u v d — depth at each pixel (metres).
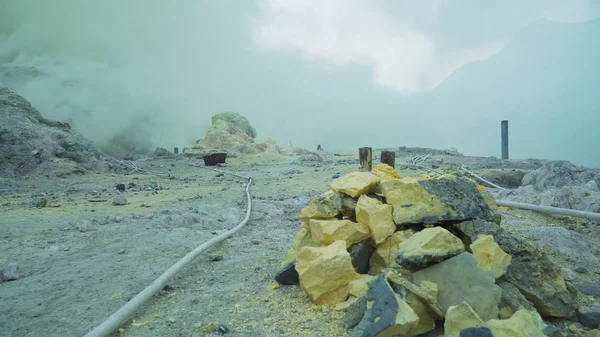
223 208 8.63
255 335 2.76
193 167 23.84
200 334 2.82
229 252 5.18
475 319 2.29
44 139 18.48
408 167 16.27
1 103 19.02
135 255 4.87
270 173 18.89
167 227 6.70
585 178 9.23
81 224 6.80
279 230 6.55
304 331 2.78
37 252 5.18
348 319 2.80
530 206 6.98
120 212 8.41
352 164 19.77
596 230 5.91
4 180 14.48
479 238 3.12
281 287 3.74
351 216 4.02
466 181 3.75
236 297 3.53
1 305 3.45
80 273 4.25
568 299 3.01
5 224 6.75
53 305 3.43
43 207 9.13
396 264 3.33
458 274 2.75
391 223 3.56
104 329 2.75
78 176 17.08
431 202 3.51
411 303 2.62
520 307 2.77
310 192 11.50
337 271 3.21
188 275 4.26
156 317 3.15
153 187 13.77
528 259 3.15
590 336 2.70
